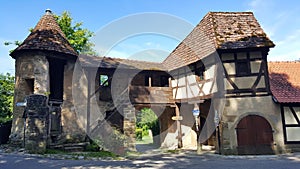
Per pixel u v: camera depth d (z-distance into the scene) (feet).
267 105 37.91
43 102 33.55
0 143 40.01
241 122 37.63
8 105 64.64
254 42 38.50
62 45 42.55
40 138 32.27
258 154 36.88
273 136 37.50
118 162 28.89
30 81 40.75
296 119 38.37
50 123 38.47
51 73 42.98
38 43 40.27
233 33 41.24
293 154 35.94
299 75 45.52
